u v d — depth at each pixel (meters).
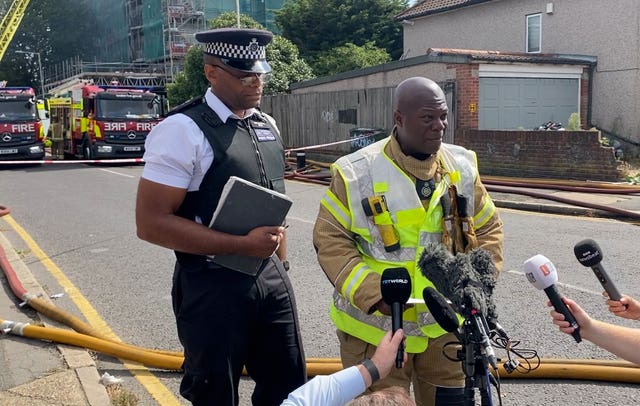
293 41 37.12
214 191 2.67
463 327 2.01
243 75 2.67
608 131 17.17
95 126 22.16
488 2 20.55
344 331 2.77
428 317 2.61
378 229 2.60
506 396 4.04
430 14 22.75
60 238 9.47
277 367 2.93
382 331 2.63
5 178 18.33
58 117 26.62
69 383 4.24
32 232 10.01
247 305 2.73
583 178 12.51
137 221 2.64
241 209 2.57
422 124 2.48
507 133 13.70
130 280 7.04
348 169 2.66
